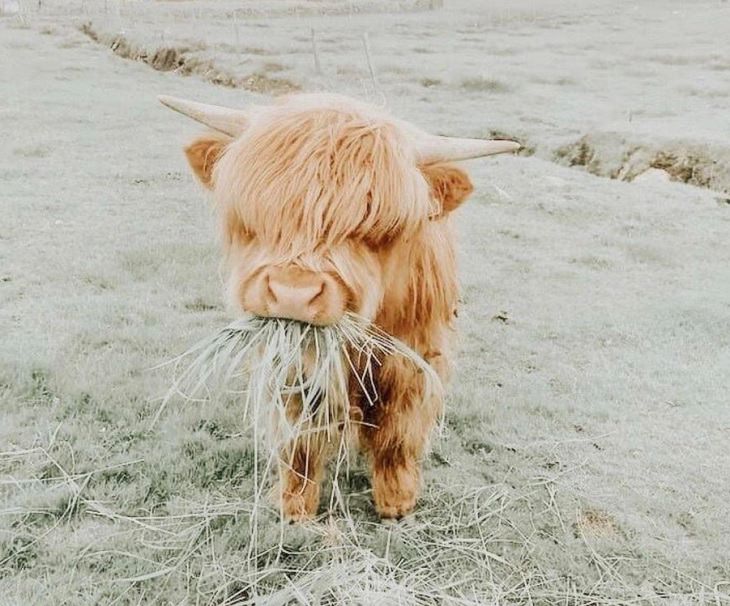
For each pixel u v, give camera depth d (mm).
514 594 1253
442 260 1286
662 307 2570
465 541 1360
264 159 1001
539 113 6586
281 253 989
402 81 8367
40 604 1175
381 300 1101
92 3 17188
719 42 11383
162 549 1313
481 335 2332
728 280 2898
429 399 1367
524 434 1748
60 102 6535
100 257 2846
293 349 1050
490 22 15406
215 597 1219
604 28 14031
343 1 19484
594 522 1451
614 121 6012
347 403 1213
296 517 1391
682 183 4672
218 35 12039
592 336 2357
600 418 1846
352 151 999
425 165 1110
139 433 1683
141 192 3875
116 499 1451
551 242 3350
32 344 2066
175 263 2828
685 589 1275
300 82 8195
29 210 3424
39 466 1535
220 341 1140
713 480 1580
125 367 1970
